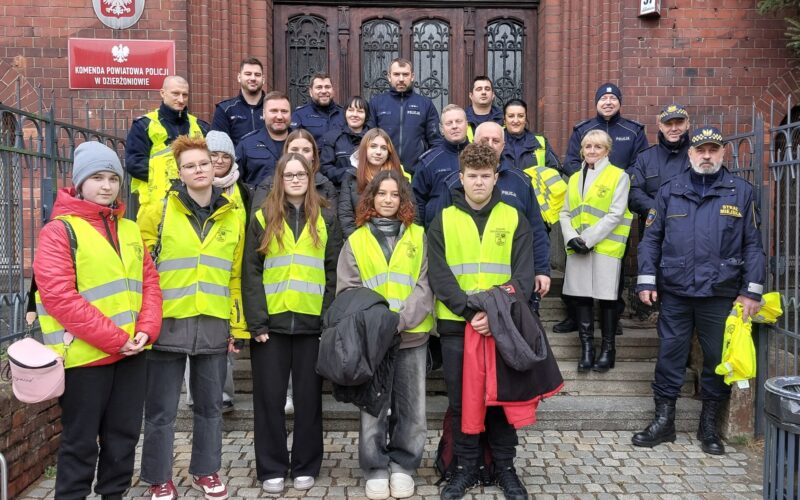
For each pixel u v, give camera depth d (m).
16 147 4.06
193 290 3.64
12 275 4.11
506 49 7.61
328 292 3.93
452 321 3.82
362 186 4.32
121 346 3.15
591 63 7.05
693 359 5.36
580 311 5.32
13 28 6.62
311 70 7.52
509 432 3.85
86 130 5.01
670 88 6.92
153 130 5.04
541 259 4.33
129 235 3.36
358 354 3.44
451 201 4.35
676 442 4.73
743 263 4.47
